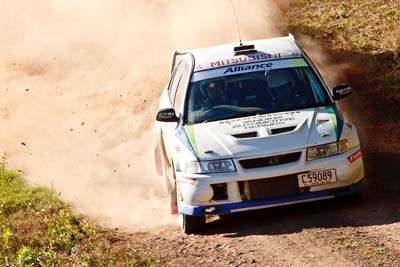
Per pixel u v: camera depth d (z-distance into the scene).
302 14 67.94
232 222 23.91
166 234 23.97
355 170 22.52
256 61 26.52
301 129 22.70
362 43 54.78
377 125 36.56
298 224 22.00
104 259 20.22
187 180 22.53
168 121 25.02
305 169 21.95
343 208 23.16
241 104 24.81
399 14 60.78
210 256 19.92
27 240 23.22
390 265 16.88
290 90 25.14
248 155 22.06
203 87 25.80
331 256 18.27
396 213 21.62
